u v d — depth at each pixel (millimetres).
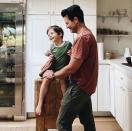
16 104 4359
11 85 4359
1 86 4355
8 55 4328
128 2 4996
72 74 2396
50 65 2916
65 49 2980
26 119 4469
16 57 4305
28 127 4016
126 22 5027
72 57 2311
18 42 4293
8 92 4371
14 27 4312
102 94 4465
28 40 4449
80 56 2281
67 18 2412
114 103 4035
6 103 4391
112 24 5027
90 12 4500
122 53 5055
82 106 2486
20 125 4125
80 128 3965
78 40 2314
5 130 3869
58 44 3039
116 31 4965
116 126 4070
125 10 4965
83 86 2369
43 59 4477
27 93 4469
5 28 4316
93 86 2434
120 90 3514
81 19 2416
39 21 4453
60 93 3135
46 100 3158
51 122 3199
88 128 2668
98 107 4488
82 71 2369
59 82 3107
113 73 4090
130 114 2984
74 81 2391
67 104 2385
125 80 3182
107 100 4469
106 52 4875
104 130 3883
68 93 2400
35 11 4441
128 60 3771
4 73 4332
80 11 2412
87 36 2340
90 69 2393
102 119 4445
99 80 4441
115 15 4953
